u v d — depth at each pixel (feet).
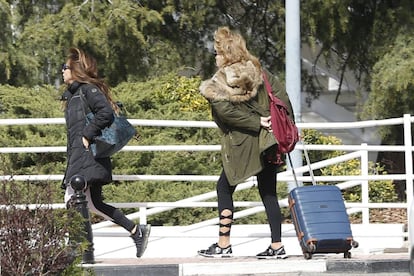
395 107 125.80
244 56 73.82
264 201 77.00
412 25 130.31
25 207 64.13
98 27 127.54
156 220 106.73
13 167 106.52
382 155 138.51
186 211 107.04
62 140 110.01
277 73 145.89
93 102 72.95
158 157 110.63
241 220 107.55
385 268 74.74
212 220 92.68
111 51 132.36
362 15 139.33
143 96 119.85
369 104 127.34
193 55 143.74
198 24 139.03
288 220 107.86
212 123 83.76
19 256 63.00
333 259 75.61
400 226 94.07
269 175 76.43
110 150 73.15
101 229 94.48
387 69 121.90
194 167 111.34
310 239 73.46
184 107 122.72
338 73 153.38
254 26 145.48
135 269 72.28
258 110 73.82
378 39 134.31
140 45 132.57
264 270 73.77
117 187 107.14
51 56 131.85
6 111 115.55
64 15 128.06
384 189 118.62
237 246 89.56
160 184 109.29
